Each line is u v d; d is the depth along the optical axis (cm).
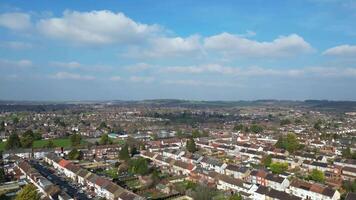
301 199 14575
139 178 19738
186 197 16312
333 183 18850
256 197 16050
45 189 16275
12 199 15700
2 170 19138
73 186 18462
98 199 16000
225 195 16638
